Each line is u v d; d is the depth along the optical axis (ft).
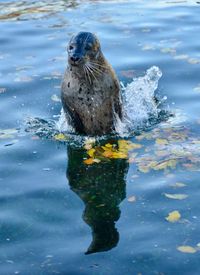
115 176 26.71
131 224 23.24
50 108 33.50
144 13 48.08
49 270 20.81
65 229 23.18
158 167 27.20
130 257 21.31
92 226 23.29
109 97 30.66
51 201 25.07
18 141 30.09
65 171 27.35
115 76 31.27
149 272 20.54
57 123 31.94
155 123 31.68
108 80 30.58
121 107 31.76
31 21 47.32
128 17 47.24
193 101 33.73
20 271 20.81
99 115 30.71
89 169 27.43
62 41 42.86
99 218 23.77
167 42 41.98
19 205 24.80
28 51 41.39
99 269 20.79
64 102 30.96
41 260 21.36
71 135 30.94
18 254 21.75
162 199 24.79
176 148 28.78
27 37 43.91
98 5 50.88
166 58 39.29
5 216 24.04
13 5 52.13
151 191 25.40
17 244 22.35
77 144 29.94
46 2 52.75
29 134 30.83
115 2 51.57
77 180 26.55
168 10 48.62
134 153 28.63
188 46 41.11
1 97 34.65
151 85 35.70
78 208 24.53
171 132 30.48
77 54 28.99
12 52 41.27
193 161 27.53
